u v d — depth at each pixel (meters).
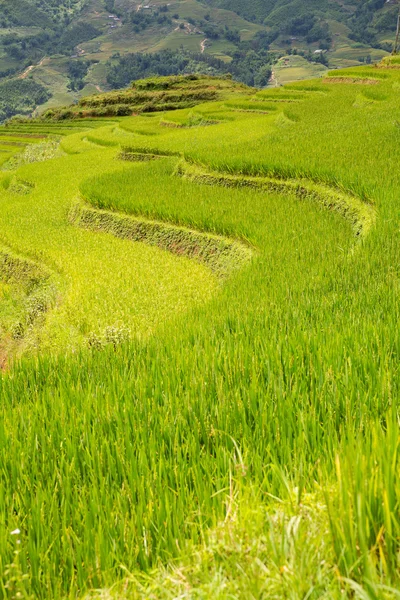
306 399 4.68
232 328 7.90
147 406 5.05
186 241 17.09
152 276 14.66
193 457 3.96
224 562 2.62
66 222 22.41
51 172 31.91
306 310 7.96
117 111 72.19
